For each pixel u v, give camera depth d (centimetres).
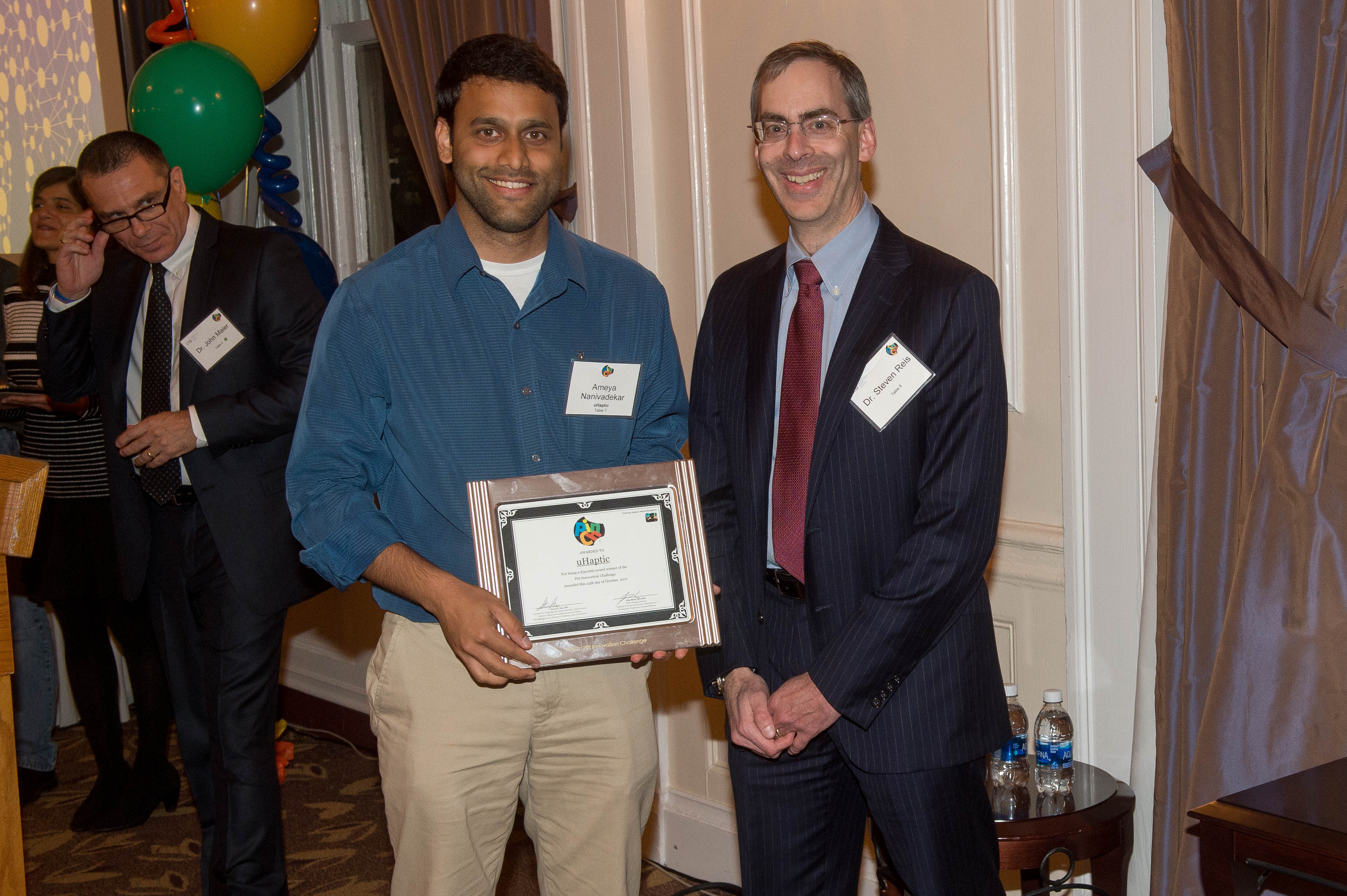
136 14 407
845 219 173
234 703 253
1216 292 188
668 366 185
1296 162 175
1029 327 222
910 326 162
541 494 157
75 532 324
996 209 221
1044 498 225
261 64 355
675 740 302
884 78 240
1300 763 173
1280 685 175
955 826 163
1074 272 210
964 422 159
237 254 257
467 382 166
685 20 272
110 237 316
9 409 339
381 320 164
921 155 236
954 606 159
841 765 179
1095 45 204
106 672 341
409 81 324
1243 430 187
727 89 268
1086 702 217
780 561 173
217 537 247
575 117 298
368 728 398
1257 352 184
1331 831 135
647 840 309
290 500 165
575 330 172
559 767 171
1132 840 199
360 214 424
